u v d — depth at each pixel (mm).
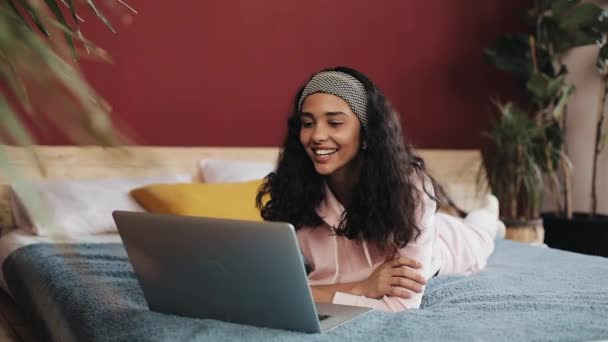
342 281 1839
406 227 1710
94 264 2047
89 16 3217
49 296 1790
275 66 3742
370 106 1712
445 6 4203
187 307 1413
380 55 4039
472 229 2312
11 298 2555
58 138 3037
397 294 1621
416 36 4137
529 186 3750
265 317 1308
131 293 1701
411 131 4160
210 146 3602
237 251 1222
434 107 4223
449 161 4074
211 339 1225
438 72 4215
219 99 3607
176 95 3494
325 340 1225
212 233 1227
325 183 1847
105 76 3305
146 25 3391
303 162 1842
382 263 1807
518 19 4410
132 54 3363
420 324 1366
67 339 1501
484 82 4355
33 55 658
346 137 1663
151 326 1321
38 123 683
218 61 3590
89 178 3047
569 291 1785
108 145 647
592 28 3850
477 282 1939
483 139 4363
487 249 2303
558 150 3996
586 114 4195
